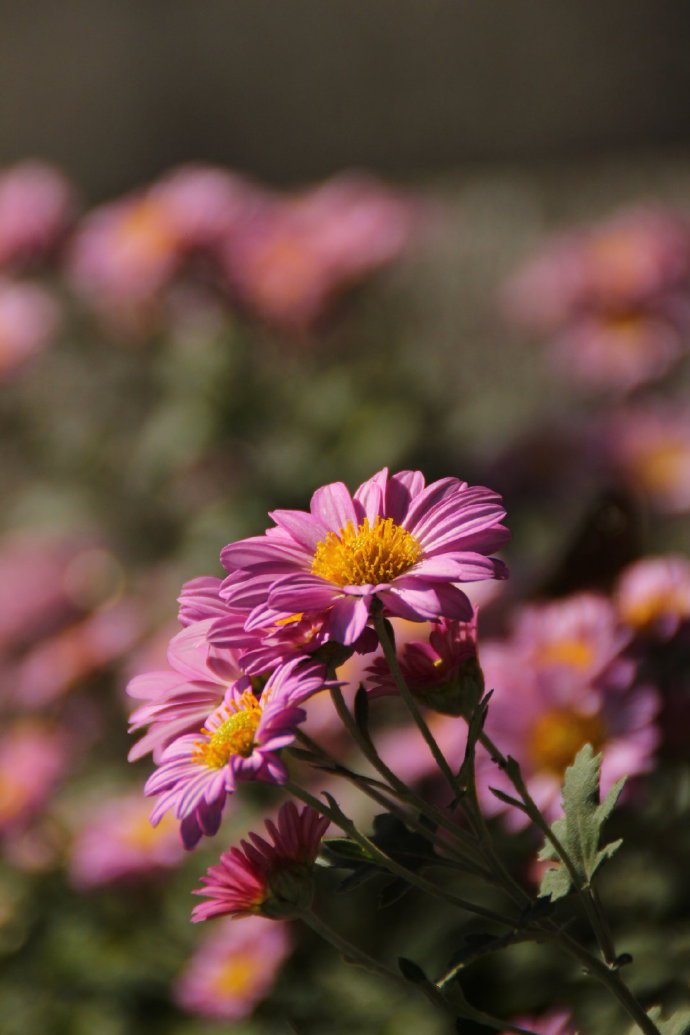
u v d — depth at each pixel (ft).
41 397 5.52
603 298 4.97
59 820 3.71
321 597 2.20
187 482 5.02
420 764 2.97
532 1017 2.64
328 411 4.75
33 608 4.67
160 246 4.78
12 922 3.36
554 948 2.69
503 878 2.24
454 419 4.99
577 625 2.70
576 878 2.22
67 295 5.46
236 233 4.79
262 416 4.80
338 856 2.27
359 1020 2.80
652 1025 2.23
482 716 2.22
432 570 2.22
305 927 2.93
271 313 4.72
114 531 5.25
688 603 2.72
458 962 2.22
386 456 4.64
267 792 3.34
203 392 4.82
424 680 2.28
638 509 3.01
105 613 4.54
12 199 5.28
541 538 3.99
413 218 5.00
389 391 4.84
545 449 4.10
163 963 3.18
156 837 3.28
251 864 2.26
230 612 2.24
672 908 2.70
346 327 5.06
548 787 2.64
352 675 3.28
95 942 3.26
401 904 2.91
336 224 4.80
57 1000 3.17
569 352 5.02
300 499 4.63
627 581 2.77
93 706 4.26
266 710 2.17
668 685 2.71
